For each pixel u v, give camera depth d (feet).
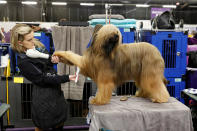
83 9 38.99
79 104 10.68
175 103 6.48
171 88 10.21
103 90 6.18
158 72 6.21
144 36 10.78
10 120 9.87
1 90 9.57
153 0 38.65
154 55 6.18
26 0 36.58
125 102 6.61
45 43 10.06
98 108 6.03
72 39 9.26
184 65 10.15
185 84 10.48
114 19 10.98
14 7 37.22
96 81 6.33
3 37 12.26
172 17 10.22
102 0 37.93
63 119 7.21
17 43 6.46
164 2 39.24
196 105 9.66
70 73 9.07
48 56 6.72
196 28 23.20
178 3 39.68
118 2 38.37
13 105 9.76
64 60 6.48
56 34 9.20
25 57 6.48
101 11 39.17
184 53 10.04
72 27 9.21
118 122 5.74
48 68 6.84
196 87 10.12
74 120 10.44
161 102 6.50
